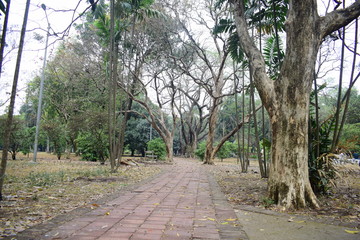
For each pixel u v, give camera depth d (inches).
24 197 188.7
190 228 128.6
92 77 629.9
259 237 119.3
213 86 751.1
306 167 181.5
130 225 130.9
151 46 610.5
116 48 430.6
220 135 1780.3
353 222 144.4
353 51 215.2
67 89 864.9
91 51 607.2
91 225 129.0
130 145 1264.8
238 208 176.9
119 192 228.1
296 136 179.6
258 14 294.4
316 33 185.6
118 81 578.2
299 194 176.4
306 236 121.6
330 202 196.1
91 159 651.5
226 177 384.8
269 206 178.9
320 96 600.1
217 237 116.7
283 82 187.2
